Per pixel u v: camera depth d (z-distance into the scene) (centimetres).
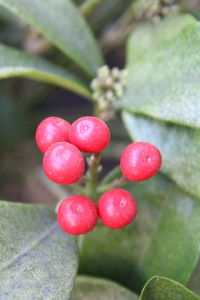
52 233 14
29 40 22
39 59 16
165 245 14
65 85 17
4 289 11
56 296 12
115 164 25
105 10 22
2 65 15
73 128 12
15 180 24
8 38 22
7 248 12
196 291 15
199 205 14
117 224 12
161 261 14
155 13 18
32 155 24
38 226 14
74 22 17
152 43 16
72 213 12
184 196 14
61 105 27
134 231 15
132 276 15
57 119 13
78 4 22
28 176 24
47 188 23
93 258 15
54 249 13
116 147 23
